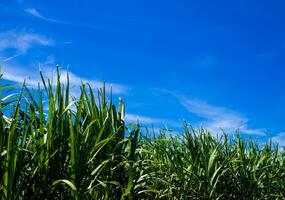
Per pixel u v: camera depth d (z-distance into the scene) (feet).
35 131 10.86
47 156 10.33
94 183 11.98
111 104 13.58
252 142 19.61
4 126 10.02
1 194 9.14
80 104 11.36
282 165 19.97
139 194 13.87
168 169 15.81
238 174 17.76
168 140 17.21
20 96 10.00
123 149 13.34
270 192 18.83
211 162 15.69
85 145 11.00
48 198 10.07
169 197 15.31
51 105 10.91
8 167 8.98
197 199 15.70
